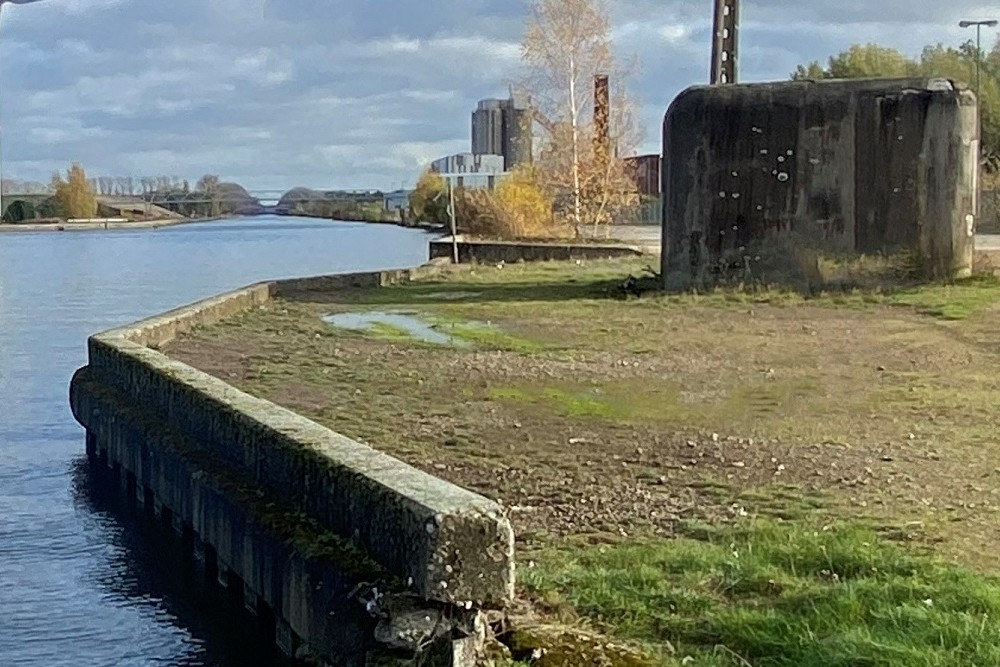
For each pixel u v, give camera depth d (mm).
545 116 54719
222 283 42344
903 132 24938
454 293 27875
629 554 7562
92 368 15156
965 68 64000
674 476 10078
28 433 16359
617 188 54688
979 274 25297
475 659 5770
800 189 25578
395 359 17625
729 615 6375
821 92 25328
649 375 15945
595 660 5805
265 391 14758
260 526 7773
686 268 26547
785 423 12539
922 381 15219
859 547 7461
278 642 7559
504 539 5789
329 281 29219
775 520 8523
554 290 28219
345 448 7434
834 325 20938
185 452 10047
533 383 15352
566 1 53875
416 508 5871
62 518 12219
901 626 6066
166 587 10086
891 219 25172
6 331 28109
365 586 6102
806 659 5801
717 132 25984
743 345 18781
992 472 10062
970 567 7219
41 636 9102
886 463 10484
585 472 10289
